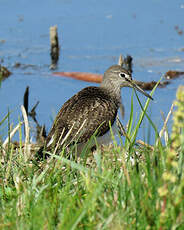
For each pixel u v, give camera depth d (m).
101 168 7.96
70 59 19.31
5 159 9.46
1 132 13.79
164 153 7.86
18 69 18.53
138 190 6.73
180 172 6.54
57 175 8.07
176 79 17.30
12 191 7.93
